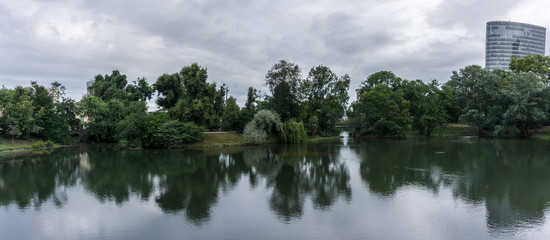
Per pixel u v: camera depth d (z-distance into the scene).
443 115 79.19
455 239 14.05
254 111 70.12
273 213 17.92
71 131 71.75
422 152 44.22
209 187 24.53
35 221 16.98
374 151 46.88
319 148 53.09
